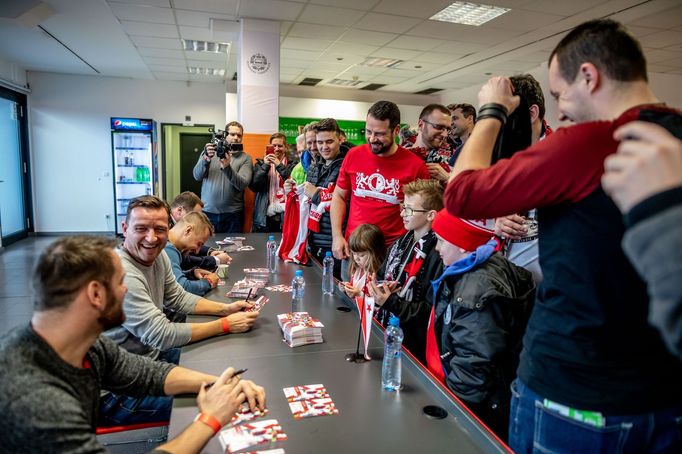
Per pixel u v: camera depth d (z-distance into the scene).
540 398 0.87
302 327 1.61
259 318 1.90
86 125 8.26
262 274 2.60
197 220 2.53
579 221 0.77
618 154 0.48
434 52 6.38
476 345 1.34
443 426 1.11
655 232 0.42
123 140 8.44
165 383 1.26
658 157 0.44
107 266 0.96
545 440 0.86
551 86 0.89
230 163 4.62
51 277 0.91
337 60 6.98
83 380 0.99
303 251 3.03
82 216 8.40
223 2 4.50
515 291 1.41
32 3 4.52
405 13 4.73
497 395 1.34
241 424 1.09
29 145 7.91
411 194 1.96
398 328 1.42
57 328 0.93
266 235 4.16
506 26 5.09
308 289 2.39
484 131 0.94
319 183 3.40
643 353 0.75
